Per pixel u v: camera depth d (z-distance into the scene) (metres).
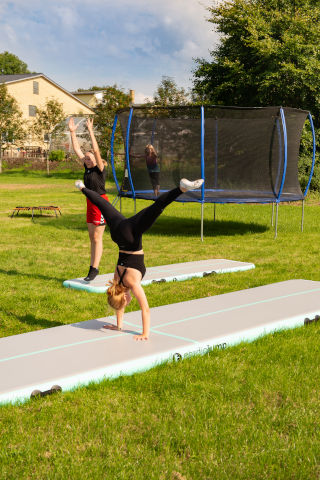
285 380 3.49
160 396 3.26
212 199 10.62
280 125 11.59
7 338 4.12
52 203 17.97
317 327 4.80
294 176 12.08
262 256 8.72
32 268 7.44
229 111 11.02
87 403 3.13
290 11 21.27
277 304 5.25
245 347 4.18
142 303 3.99
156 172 12.19
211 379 3.53
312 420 2.93
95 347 3.87
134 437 2.76
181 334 4.20
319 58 20.80
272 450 2.61
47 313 5.19
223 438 2.74
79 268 7.52
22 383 3.19
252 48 22.19
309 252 9.08
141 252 3.96
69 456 2.55
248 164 12.24
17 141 39.84
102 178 6.27
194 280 6.77
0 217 13.91
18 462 2.50
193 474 2.42
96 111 32.72
